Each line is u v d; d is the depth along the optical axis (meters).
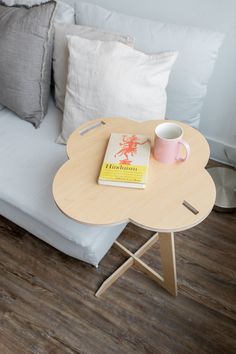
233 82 1.53
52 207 1.20
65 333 1.27
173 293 1.34
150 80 1.23
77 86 1.32
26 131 1.50
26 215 1.31
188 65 1.30
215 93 1.62
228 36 1.40
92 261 1.28
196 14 1.41
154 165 1.03
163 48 1.32
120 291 1.37
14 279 1.43
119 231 1.38
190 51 1.29
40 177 1.29
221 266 1.43
